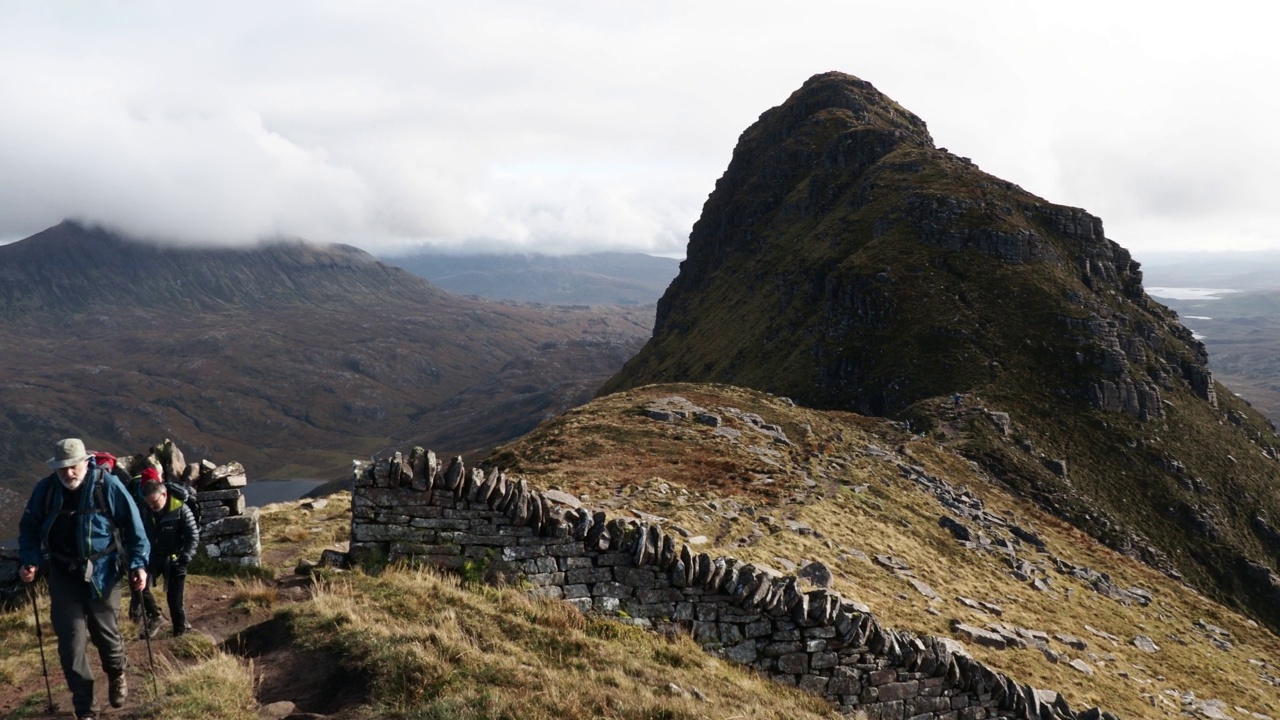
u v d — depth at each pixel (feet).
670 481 118.21
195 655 32.30
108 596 26.73
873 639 49.75
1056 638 106.73
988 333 458.50
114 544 26.94
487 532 44.98
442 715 26.71
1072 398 421.18
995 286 493.36
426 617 37.11
